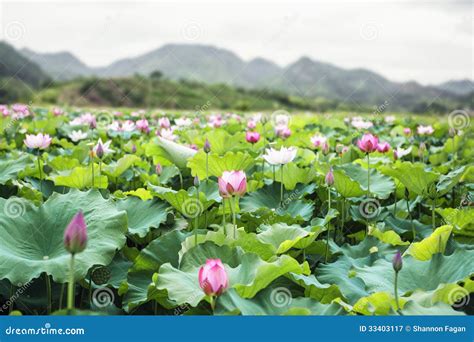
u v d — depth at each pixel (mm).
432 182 4125
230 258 2861
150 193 4203
